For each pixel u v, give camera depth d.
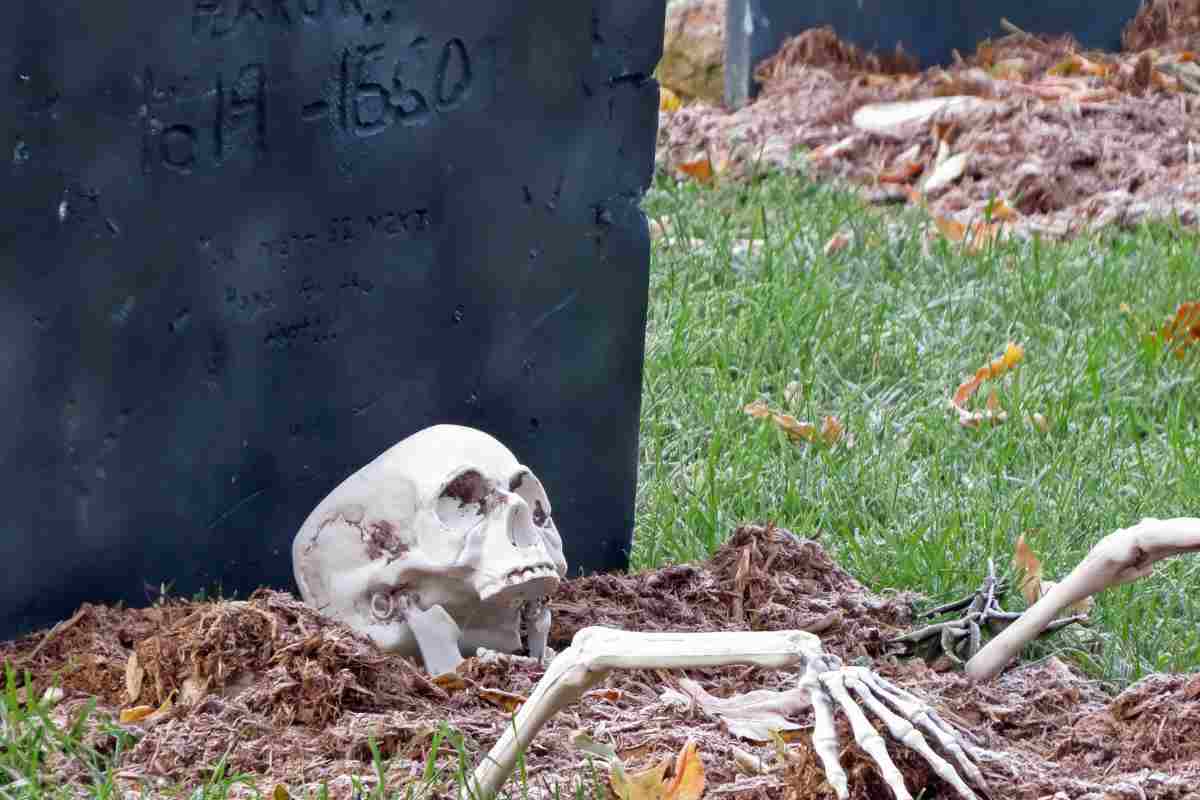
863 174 12.08
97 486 5.14
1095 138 12.22
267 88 5.17
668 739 4.51
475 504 5.04
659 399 7.62
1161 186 11.53
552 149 5.80
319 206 5.36
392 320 5.59
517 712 3.97
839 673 3.57
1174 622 5.91
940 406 7.73
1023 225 10.97
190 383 5.24
